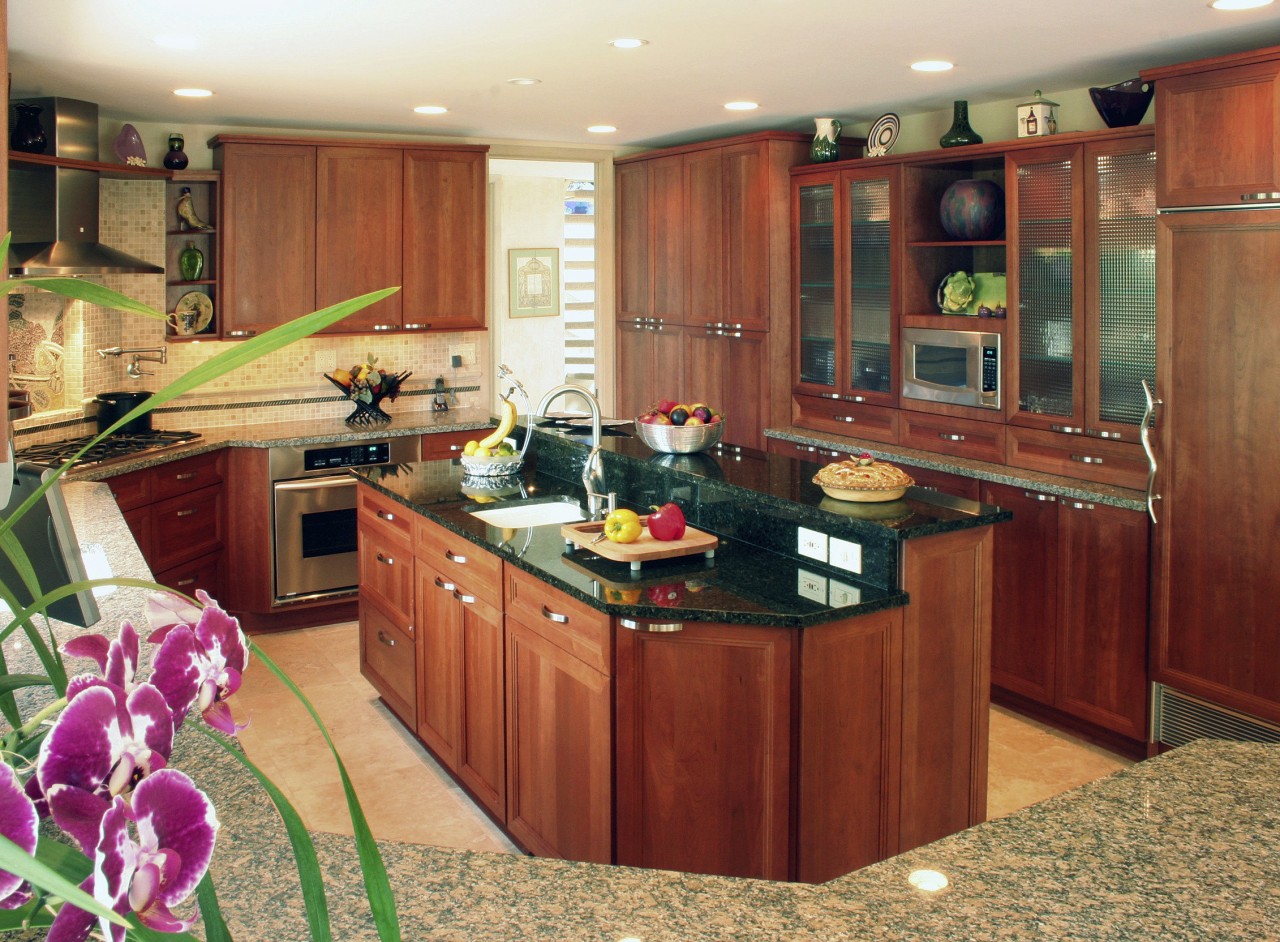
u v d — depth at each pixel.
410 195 6.22
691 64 4.43
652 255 6.93
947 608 3.19
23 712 2.21
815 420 6.06
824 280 5.89
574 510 4.30
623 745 2.99
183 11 3.47
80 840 0.55
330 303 6.09
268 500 5.73
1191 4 3.50
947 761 3.27
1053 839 1.73
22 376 5.26
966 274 5.28
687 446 4.29
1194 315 3.94
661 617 2.90
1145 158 4.27
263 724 4.66
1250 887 1.58
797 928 1.49
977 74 4.71
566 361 10.14
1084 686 4.48
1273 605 3.81
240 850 1.71
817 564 3.36
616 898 1.57
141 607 2.94
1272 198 3.66
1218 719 4.03
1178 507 4.06
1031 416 4.82
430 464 5.14
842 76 4.74
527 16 3.58
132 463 4.99
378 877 0.61
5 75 1.39
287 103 5.34
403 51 4.13
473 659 3.83
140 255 5.81
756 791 2.96
